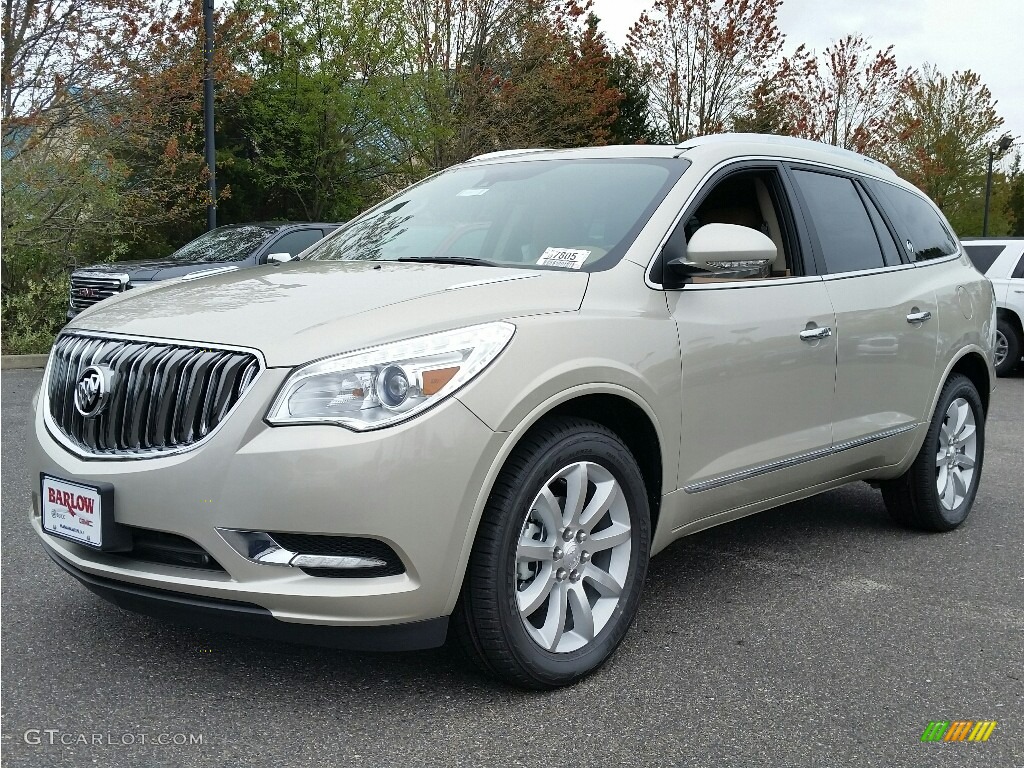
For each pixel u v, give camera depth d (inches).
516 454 115.3
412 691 119.0
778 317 153.2
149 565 111.0
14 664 122.4
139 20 578.2
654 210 143.0
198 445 105.9
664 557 181.6
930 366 192.2
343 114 853.2
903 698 123.0
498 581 112.6
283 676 121.8
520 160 174.2
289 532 103.1
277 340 107.7
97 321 124.2
